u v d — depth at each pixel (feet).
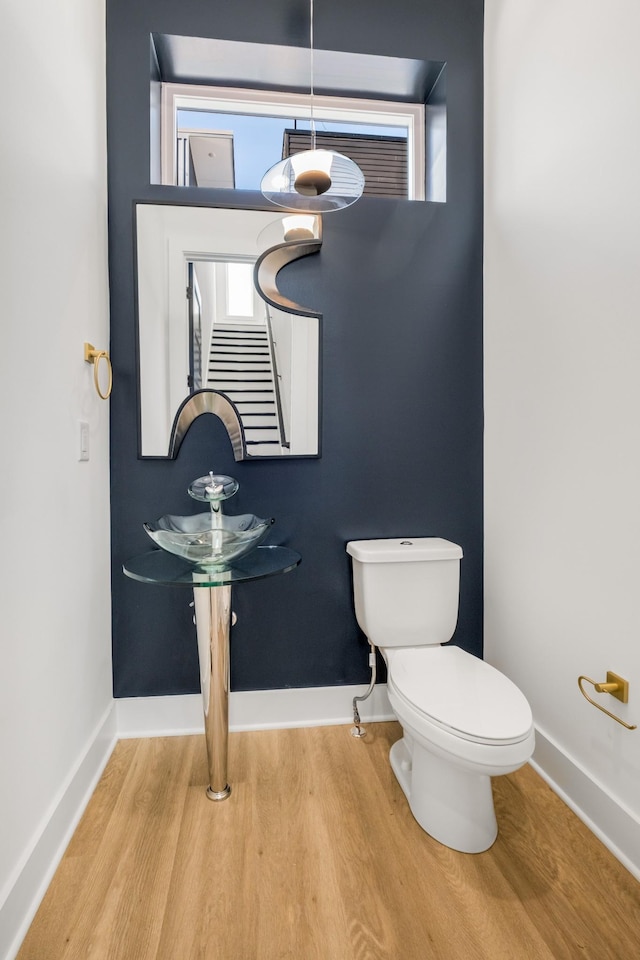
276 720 5.85
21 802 3.40
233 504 5.76
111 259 5.51
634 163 3.75
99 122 5.22
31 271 3.63
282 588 5.86
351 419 5.92
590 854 4.00
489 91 5.97
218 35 5.64
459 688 4.19
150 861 3.90
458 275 6.08
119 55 5.49
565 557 4.63
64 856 3.95
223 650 4.58
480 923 3.40
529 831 4.24
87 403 4.81
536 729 5.08
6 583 3.24
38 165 3.76
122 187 5.51
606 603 4.11
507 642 5.65
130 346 5.56
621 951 3.22
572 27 4.43
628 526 3.88
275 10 5.74
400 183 6.84
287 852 3.99
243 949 3.23
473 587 6.21
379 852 4.00
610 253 4.01
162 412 5.58
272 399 5.74
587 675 4.35
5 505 3.23
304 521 5.88
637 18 3.71
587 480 4.33
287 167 4.63
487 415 6.06
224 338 5.65
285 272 5.79
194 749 5.40
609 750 4.09
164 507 5.64
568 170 4.50
